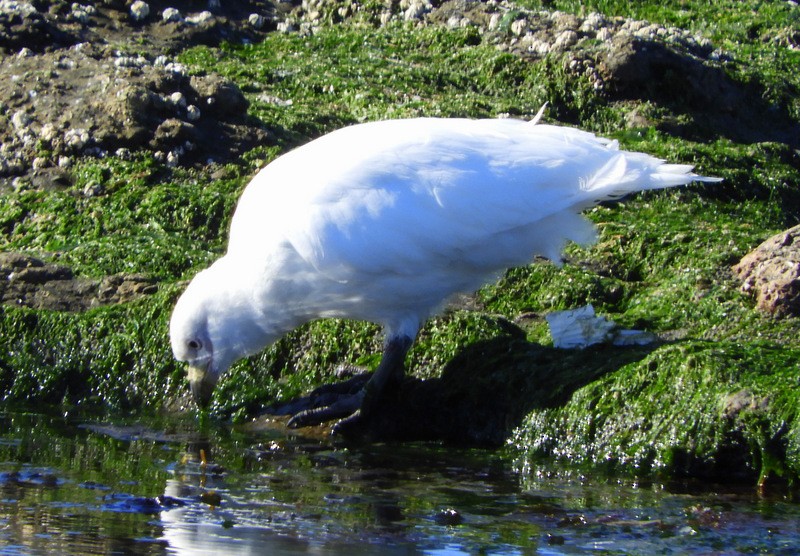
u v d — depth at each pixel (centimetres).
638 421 1040
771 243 1280
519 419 1105
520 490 958
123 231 1455
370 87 1811
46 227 1472
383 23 2072
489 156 1123
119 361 1264
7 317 1295
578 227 1157
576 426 1066
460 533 840
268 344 1171
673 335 1212
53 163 1559
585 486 973
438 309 1164
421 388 1173
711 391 1027
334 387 1191
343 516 876
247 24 2052
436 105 1719
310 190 1089
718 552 810
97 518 854
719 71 1872
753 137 1844
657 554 804
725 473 997
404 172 1098
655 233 1399
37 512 863
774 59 2052
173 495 920
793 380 1017
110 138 1567
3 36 1753
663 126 1741
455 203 1091
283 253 1085
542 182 1119
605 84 1803
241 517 867
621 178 1143
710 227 1437
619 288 1316
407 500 922
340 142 1143
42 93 1639
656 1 2239
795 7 2281
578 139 1174
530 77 1839
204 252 1401
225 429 1161
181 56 1872
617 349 1170
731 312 1228
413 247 1085
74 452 1045
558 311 1236
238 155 1587
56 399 1259
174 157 1555
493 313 1294
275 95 1786
